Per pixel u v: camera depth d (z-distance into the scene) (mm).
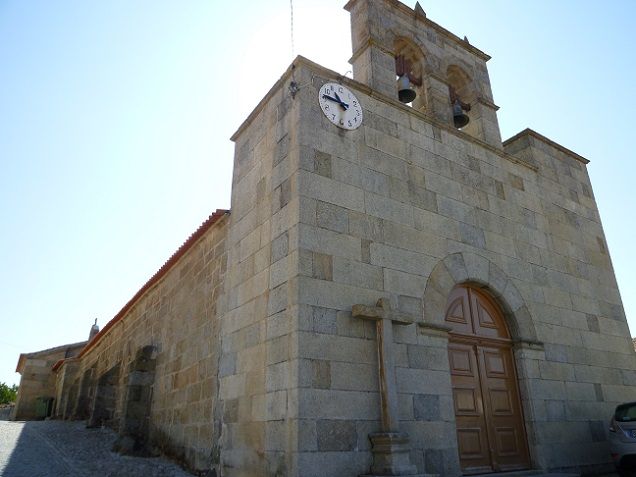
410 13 10039
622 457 7906
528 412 7852
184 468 8133
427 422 6434
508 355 8258
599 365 9406
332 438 5551
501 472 7125
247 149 8500
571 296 9688
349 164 7246
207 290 9000
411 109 8539
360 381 6020
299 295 5957
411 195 7820
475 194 8898
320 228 6512
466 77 10680
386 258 7023
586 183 11867
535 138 11125
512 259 8930
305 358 5699
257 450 6000
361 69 8945
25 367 25438
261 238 7211
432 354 6895
